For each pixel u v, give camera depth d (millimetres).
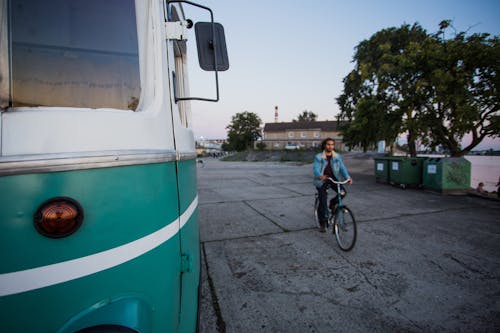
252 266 3494
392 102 10914
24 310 817
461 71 8969
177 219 1327
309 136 60969
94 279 916
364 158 22391
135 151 1021
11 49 983
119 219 971
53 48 1078
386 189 9219
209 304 2684
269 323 2410
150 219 1086
